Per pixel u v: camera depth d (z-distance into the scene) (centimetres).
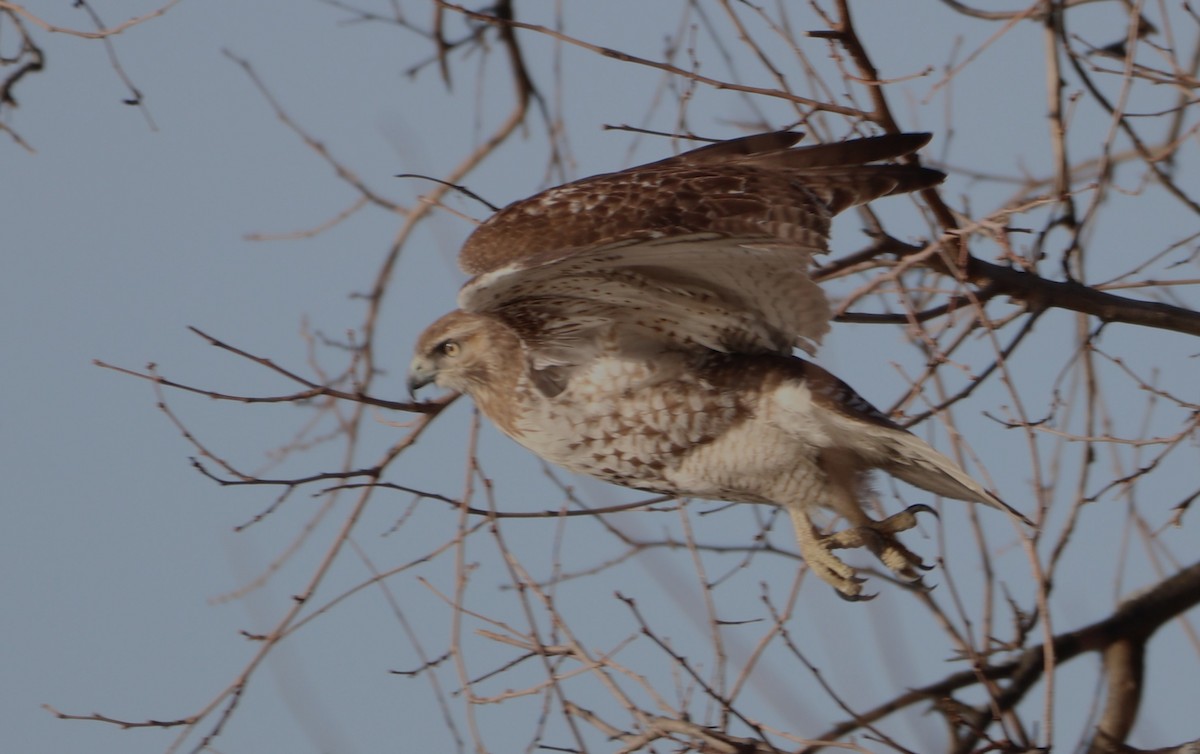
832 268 1180
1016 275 1155
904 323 1173
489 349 1180
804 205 1012
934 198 1105
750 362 1131
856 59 1083
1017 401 1000
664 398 1143
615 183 1105
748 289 1072
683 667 1065
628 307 1102
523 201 1120
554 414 1168
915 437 1087
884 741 1029
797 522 1176
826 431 1122
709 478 1164
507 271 975
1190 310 1165
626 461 1172
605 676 1066
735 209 1023
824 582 1158
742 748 1032
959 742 1160
